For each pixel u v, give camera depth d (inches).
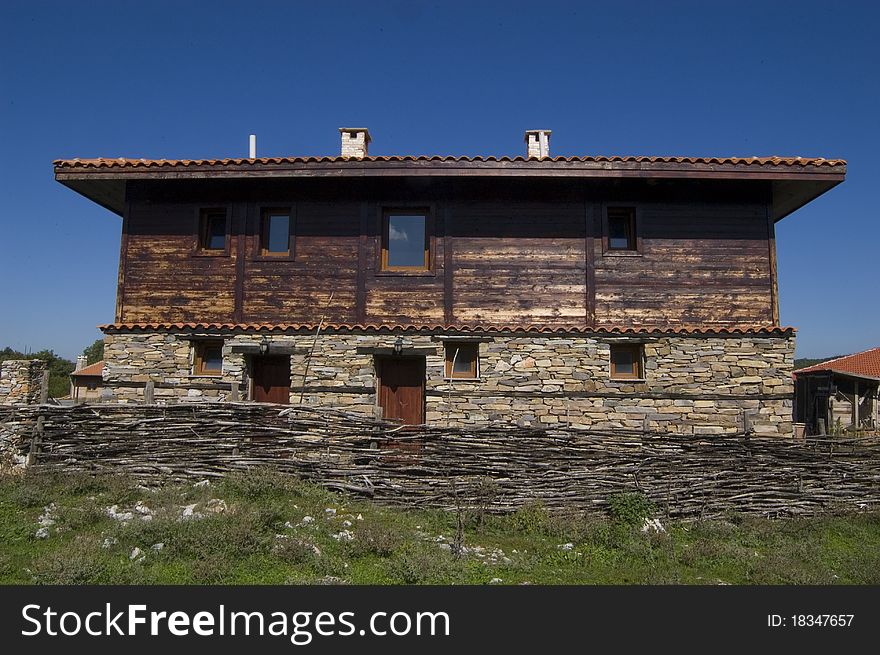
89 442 363.6
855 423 714.2
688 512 344.8
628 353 462.6
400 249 480.7
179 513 288.5
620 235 484.7
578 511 337.1
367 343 450.3
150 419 360.5
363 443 355.6
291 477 341.1
